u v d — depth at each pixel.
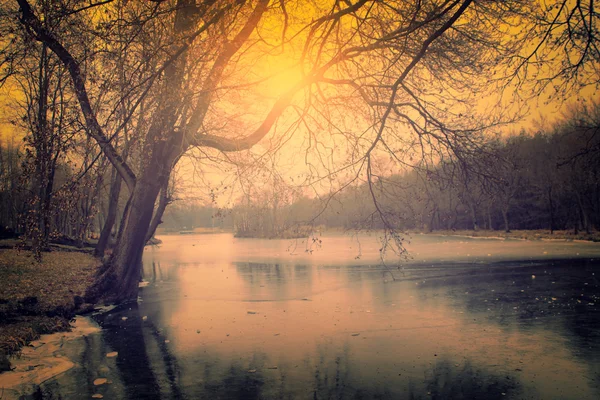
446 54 9.40
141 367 7.26
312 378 6.56
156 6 7.34
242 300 13.73
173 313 12.02
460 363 7.08
